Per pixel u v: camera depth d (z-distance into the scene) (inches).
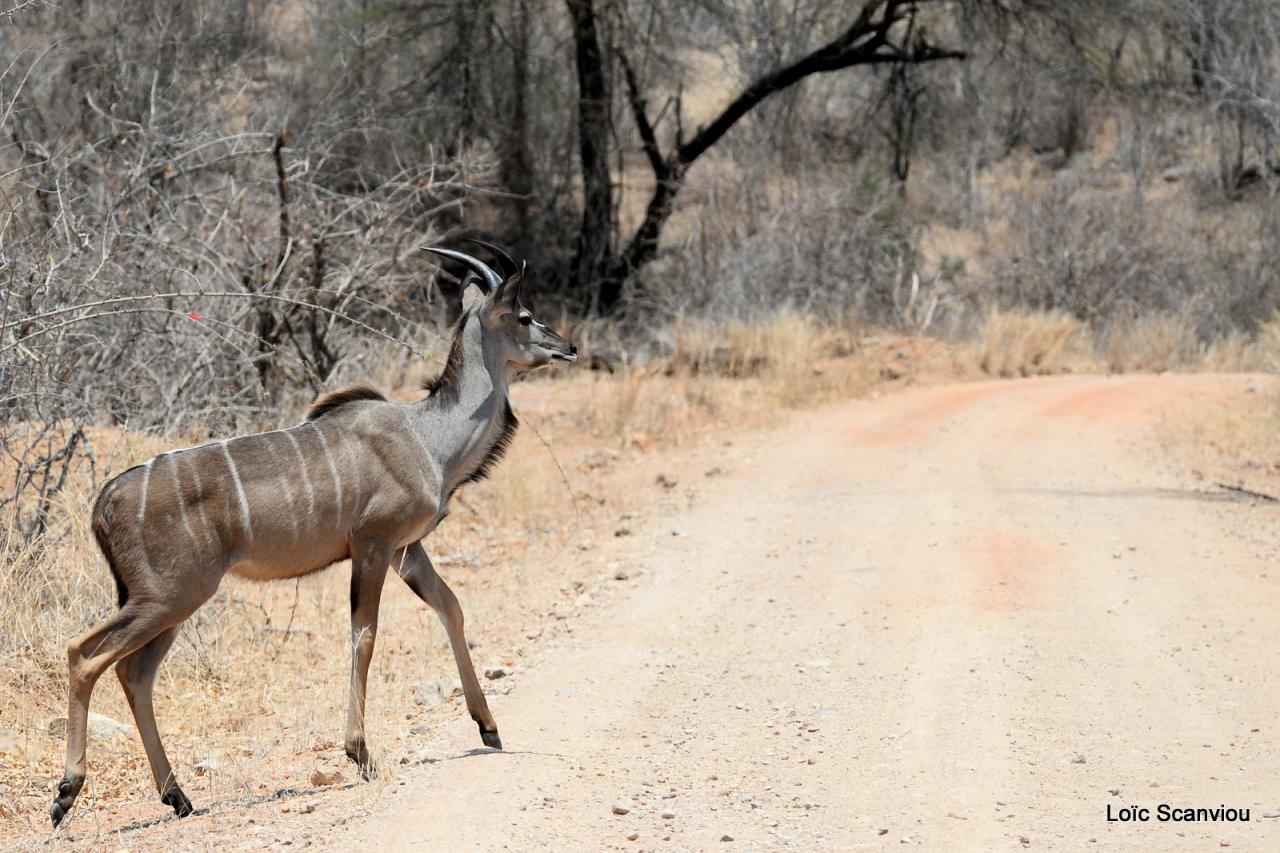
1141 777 589.3
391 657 843.4
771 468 1461.6
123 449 964.0
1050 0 2610.7
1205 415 1721.2
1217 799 559.8
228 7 2133.4
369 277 1414.9
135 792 632.4
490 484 1327.5
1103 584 943.0
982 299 2733.8
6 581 756.6
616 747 642.2
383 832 529.7
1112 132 4370.1
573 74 2677.2
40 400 888.3
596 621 901.2
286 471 597.9
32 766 647.8
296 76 2313.0
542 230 2679.6
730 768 610.2
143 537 565.0
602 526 1228.5
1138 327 2551.7
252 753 675.4
